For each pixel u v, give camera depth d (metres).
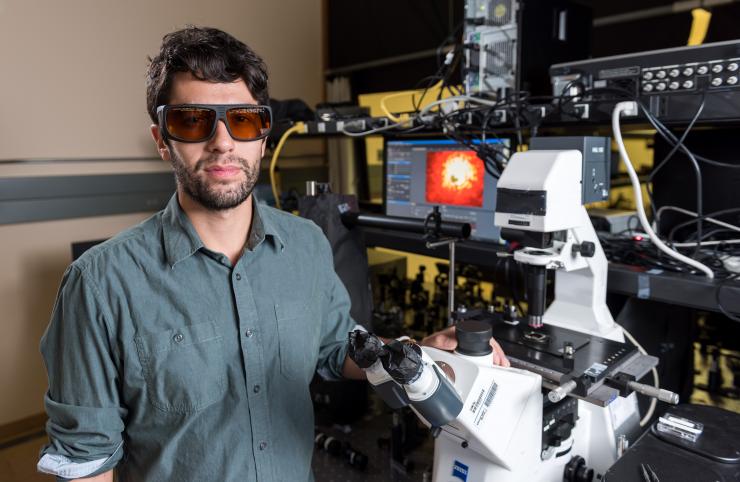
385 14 3.05
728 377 1.61
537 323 1.18
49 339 0.88
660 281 1.20
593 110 1.31
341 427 1.82
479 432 0.90
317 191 1.72
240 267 0.94
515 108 1.41
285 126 2.09
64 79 2.62
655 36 2.25
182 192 0.92
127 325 0.86
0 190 2.49
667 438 0.98
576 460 1.20
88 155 2.74
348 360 1.10
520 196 1.07
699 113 1.15
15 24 2.46
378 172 3.01
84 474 0.85
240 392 0.92
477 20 1.62
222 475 0.91
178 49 0.84
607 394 0.98
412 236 1.74
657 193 1.59
